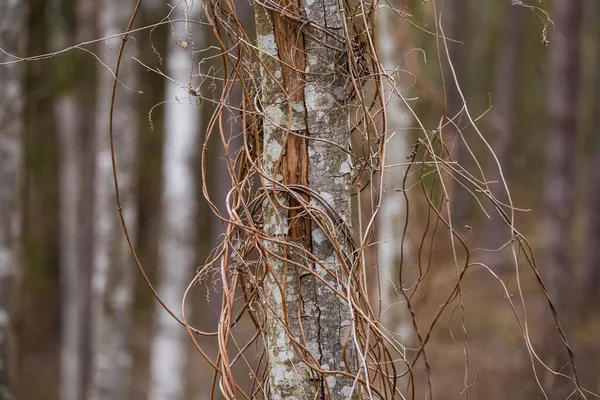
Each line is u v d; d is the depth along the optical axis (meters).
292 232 2.61
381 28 6.98
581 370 8.81
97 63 10.66
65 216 15.10
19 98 5.72
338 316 2.60
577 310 11.50
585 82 22.83
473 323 11.67
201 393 11.11
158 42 13.85
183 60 7.68
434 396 7.80
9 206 5.67
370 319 2.59
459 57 19.16
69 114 14.15
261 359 2.90
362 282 2.62
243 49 2.72
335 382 2.59
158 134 18.19
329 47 2.60
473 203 19.61
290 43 2.60
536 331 10.66
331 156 2.62
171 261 8.19
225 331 2.62
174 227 8.16
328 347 2.59
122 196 9.20
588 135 23.25
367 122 2.60
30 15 9.48
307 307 2.60
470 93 25.62
